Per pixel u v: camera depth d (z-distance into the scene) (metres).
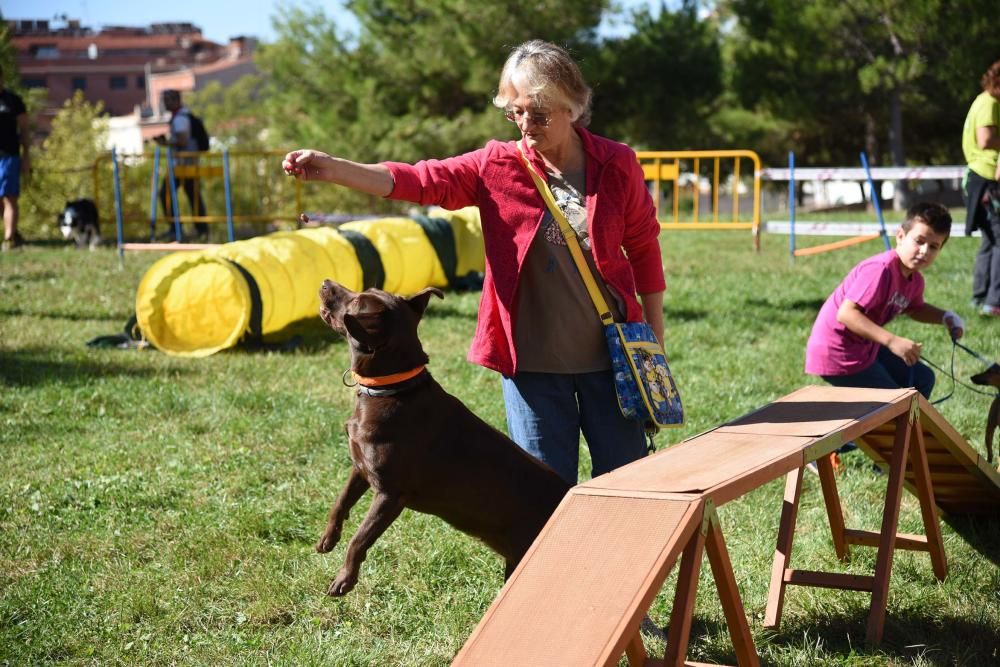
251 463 5.58
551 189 3.42
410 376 3.22
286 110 28.00
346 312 3.23
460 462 3.27
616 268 3.46
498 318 3.48
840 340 5.25
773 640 3.77
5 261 13.67
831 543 4.57
